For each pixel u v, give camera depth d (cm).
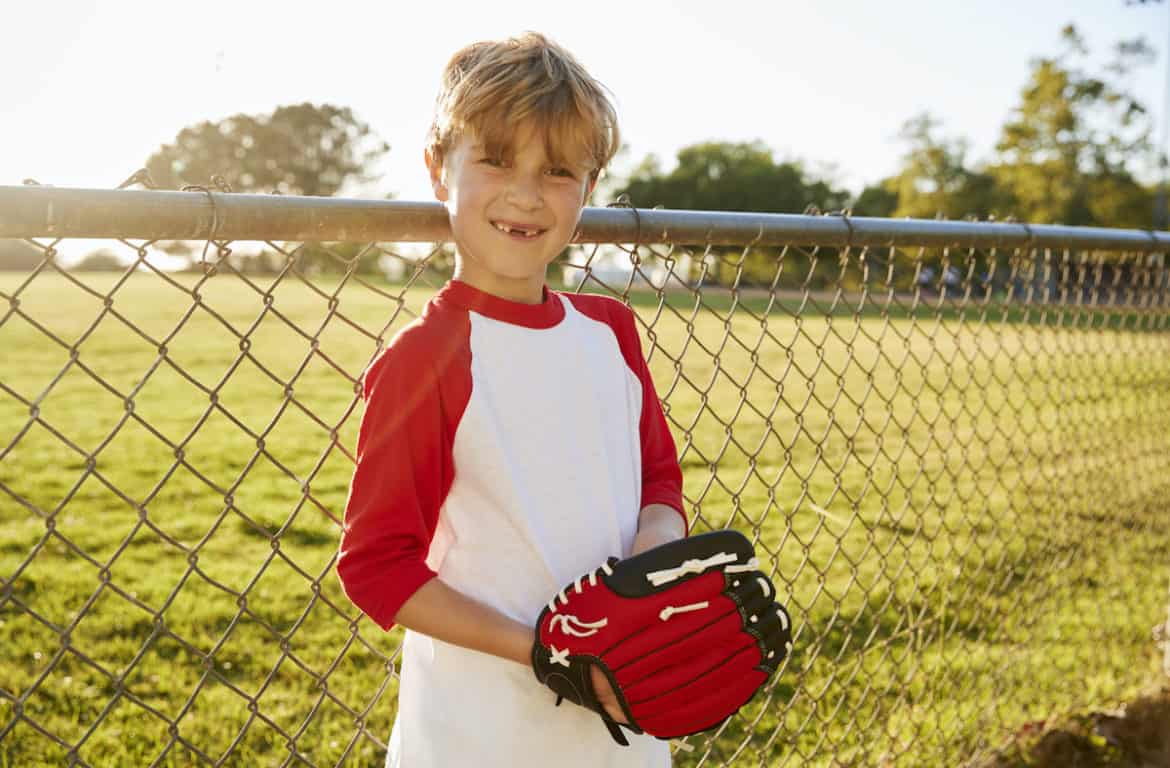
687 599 114
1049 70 4350
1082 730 272
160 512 527
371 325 1811
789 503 557
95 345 1392
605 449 131
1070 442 387
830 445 771
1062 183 4391
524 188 121
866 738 240
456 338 120
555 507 124
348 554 113
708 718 117
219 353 1363
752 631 117
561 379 127
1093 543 357
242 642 335
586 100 122
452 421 118
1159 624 350
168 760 250
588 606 114
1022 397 1014
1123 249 287
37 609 357
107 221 112
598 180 133
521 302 128
